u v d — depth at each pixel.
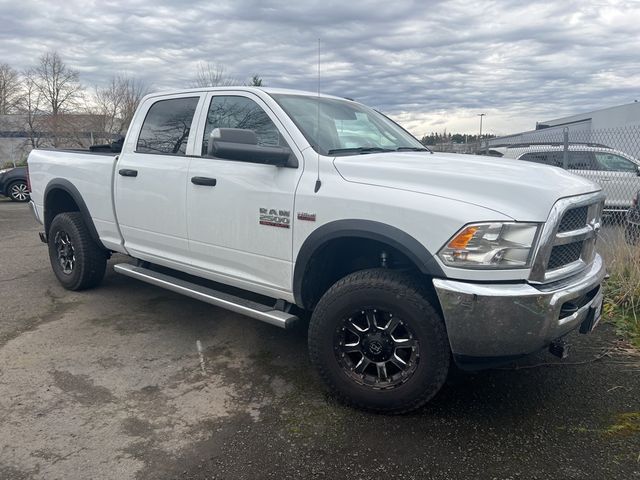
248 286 3.73
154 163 4.28
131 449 2.74
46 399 3.24
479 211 2.70
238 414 3.10
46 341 4.16
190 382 3.50
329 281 3.51
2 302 5.12
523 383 3.51
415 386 2.93
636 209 6.01
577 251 3.10
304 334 4.38
